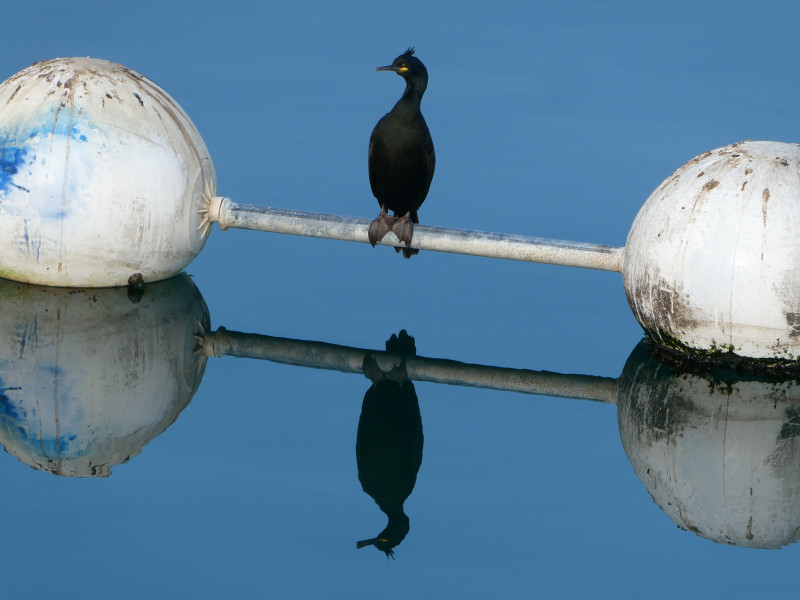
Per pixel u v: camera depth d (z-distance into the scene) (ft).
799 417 43.88
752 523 38.29
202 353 48.55
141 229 49.24
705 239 44.01
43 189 48.01
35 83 49.34
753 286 43.39
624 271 47.39
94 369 46.50
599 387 46.93
